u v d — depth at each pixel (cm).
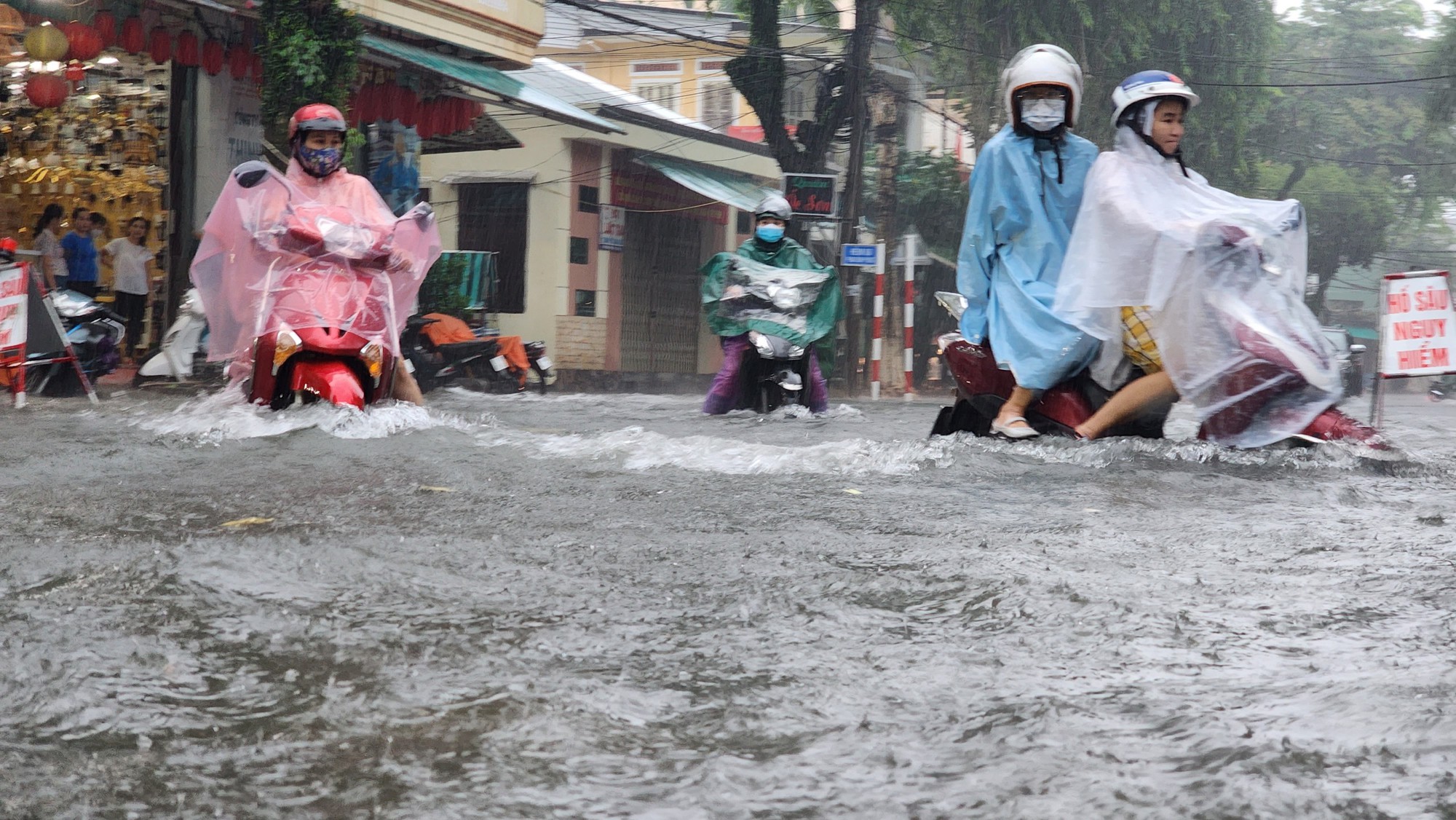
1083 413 584
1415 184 4191
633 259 2406
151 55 1333
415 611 245
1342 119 4078
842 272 2148
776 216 1021
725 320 958
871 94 2311
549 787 158
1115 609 254
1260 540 342
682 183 2355
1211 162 2938
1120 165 573
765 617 246
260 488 416
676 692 197
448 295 1625
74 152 1489
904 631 237
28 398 918
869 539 337
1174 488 448
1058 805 150
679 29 2905
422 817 149
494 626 235
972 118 2608
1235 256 551
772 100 2122
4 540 311
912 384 2211
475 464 482
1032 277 599
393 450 516
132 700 189
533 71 2386
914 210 2744
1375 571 297
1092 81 2572
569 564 295
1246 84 2809
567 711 187
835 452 521
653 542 327
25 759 166
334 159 686
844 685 201
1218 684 201
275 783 159
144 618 234
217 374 1164
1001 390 599
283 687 196
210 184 1480
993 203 606
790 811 150
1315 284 4422
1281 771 159
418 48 1603
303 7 1257
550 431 609
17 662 206
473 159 2266
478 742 173
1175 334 554
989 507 400
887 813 149
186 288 1455
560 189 2203
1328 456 530
